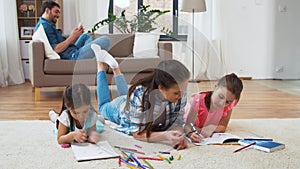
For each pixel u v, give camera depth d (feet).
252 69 17.24
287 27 17.15
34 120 7.81
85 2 16.24
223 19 16.67
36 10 16.08
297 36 17.20
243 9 16.92
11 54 15.28
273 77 17.26
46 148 5.66
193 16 15.38
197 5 14.80
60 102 10.59
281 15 17.08
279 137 6.40
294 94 12.24
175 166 4.87
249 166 4.90
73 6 16.25
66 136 5.78
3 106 9.86
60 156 5.27
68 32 16.28
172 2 17.19
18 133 6.58
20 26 16.44
